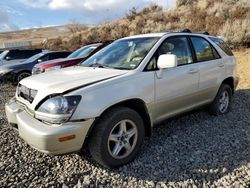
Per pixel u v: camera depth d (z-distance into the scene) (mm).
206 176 3572
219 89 5773
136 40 4926
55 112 3406
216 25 16172
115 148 3812
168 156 4145
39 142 3359
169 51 4668
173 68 4590
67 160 4137
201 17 18141
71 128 3398
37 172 3822
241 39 13914
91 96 3555
